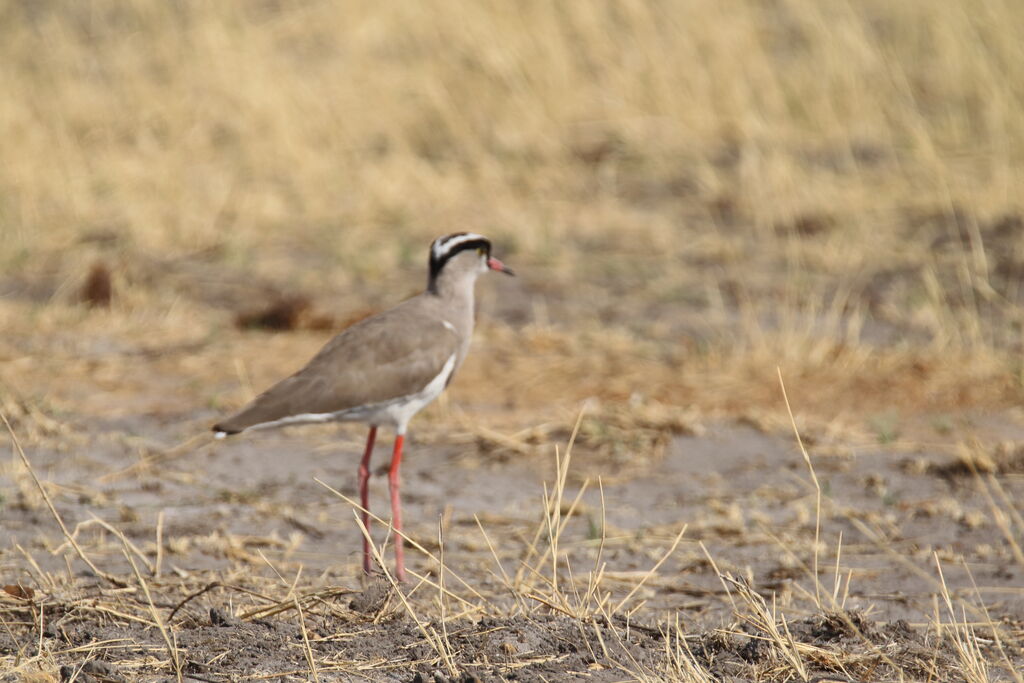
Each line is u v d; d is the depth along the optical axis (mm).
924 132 20172
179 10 26891
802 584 9047
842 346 14234
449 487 11094
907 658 7289
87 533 9719
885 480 11102
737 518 10273
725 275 16922
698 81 22047
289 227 18906
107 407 12805
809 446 11844
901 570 9328
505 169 20828
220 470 11352
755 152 20469
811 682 6969
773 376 13547
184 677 6930
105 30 26312
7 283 16672
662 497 10859
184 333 15055
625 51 23344
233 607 8102
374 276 17156
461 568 9305
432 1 24688
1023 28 21812
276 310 15312
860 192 19062
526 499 10805
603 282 16797
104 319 15484
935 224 18047
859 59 22516
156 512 10250
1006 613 8461
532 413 12664
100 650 7230
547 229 18453
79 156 20922
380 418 9617
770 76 22188
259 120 22031
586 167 20812
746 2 24781
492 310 15914
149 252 17781
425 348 9695
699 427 12172
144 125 22578
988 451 11484
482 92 22656
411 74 23297
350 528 10164
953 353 14070
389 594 7977
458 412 12688
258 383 13492
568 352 14398
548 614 7809
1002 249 17109
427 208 19484
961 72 21875
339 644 7391
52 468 11141
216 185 20250
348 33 25062
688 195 19766
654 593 8867
